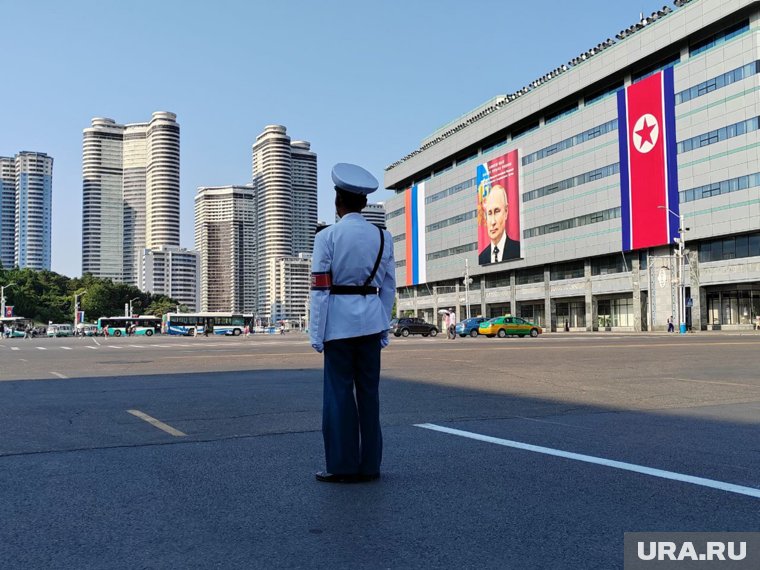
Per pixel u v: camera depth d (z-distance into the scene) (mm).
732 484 4105
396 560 2816
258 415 7230
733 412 7516
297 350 24406
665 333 49375
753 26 49875
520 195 76312
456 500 3766
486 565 2752
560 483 4148
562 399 8734
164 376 12586
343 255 4297
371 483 4184
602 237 63688
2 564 2785
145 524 3332
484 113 84125
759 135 48969
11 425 6578
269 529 3248
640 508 3580
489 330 43562
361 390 4316
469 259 86812
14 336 86688
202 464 4758
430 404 8219
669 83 56312
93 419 6969
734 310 53906
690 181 54406
